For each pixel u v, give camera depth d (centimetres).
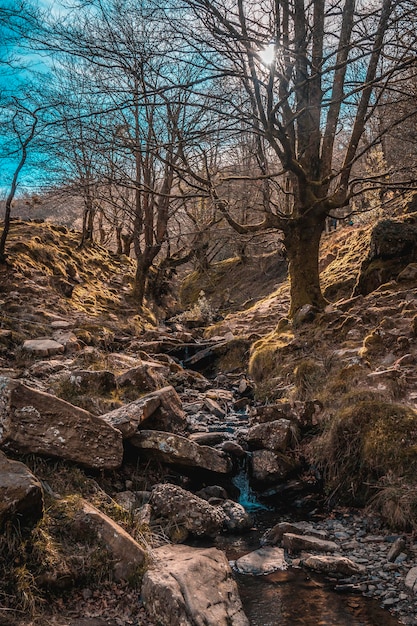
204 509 547
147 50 791
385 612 418
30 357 928
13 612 371
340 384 795
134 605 399
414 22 718
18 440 482
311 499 639
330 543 523
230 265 3394
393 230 1266
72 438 518
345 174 1127
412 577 452
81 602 400
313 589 454
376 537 539
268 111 825
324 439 683
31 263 1524
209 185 1022
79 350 1005
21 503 409
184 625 372
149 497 565
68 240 2055
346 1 1005
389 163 1658
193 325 2022
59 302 1427
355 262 1551
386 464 600
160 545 493
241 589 454
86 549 431
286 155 974
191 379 1079
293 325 1156
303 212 1172
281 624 402
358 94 1142
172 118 1013
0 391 494
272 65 752
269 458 677
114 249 3672
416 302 1048
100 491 516
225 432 789
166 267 2300
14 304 1245
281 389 936
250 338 1273
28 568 399
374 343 915
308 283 1213
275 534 554
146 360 1144
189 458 626
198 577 421
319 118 1157
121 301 1806
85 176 1421
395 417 640
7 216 1391
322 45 1047
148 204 1862
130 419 620
